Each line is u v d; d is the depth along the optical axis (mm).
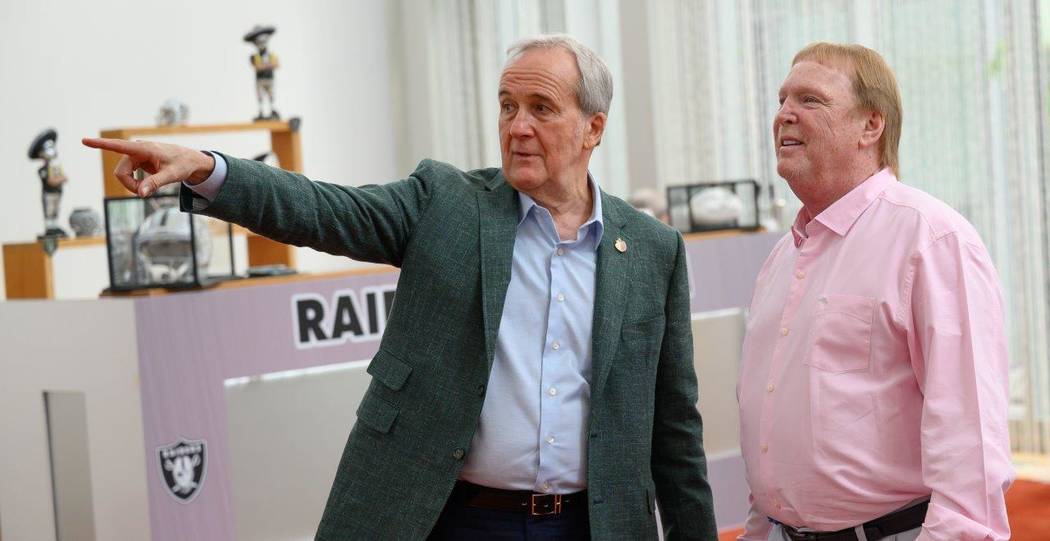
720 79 6516
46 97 6793
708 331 3842
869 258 1822
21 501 3199
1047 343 5113
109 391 2852
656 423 2078
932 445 1694
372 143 8461
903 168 5578
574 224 1939
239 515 2943
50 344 3008
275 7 7895
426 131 8539
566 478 1880
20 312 3100
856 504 1805
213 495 2865
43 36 6793
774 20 6184
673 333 2027
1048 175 5043
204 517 2850
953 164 5395
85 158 6938
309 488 3080
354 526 1838
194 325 2824
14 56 6684
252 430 2971
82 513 3029
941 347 1716
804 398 1851
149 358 2766
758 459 1952
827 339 1828
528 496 1864
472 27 8273
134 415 2781
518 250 1905
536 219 1913
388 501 1829
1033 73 5062
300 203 1714
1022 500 3176
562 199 1912
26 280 4152
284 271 3107
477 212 1886
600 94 1886
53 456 3104
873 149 1903
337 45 8258
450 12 8391
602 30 7352
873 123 1881
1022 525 2990
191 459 2826
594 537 1868
